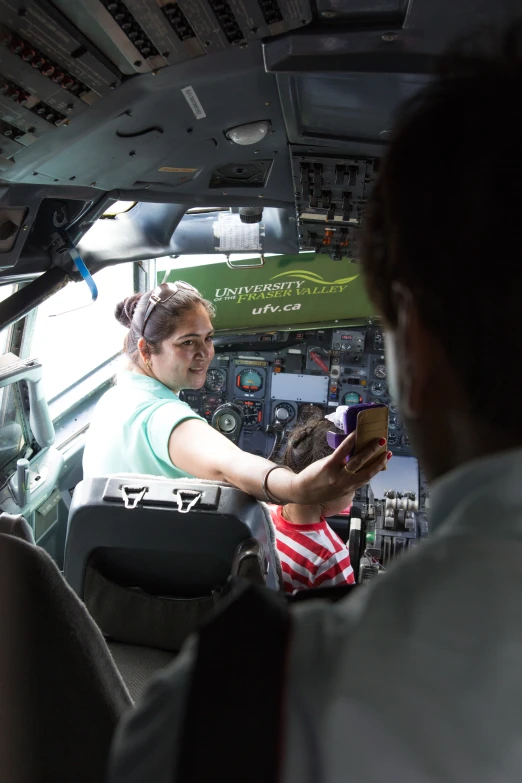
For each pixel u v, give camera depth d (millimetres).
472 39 442
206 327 2039
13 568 848
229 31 1441
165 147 1927
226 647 366
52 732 890
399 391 470
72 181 1953
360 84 1698
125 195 2262
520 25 436
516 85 396
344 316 6203
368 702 338
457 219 386
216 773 339
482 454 416
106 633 1752
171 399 1940
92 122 1622
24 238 2086
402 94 1733
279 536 2018
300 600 790
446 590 360
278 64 1542
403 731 328
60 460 4426
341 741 333
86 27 1325
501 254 377
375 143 2076
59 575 892
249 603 384
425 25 1451
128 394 1954
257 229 3395
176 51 1453
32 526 4102
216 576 1707
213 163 2191
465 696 331
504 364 387
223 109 1781
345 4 1428
